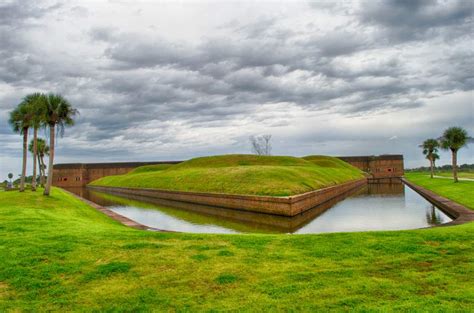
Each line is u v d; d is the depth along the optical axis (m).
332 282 7.48
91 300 6.94
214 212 31.80
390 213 27.53
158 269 8.70
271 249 10.41
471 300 6.32
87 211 26.72
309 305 6.32
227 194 33.88
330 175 54.66
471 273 7.91
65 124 34.56
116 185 77.62
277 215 27.05
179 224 24.20
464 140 49.44
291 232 20.08
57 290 7.48
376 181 98.69
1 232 13.30
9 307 6.71
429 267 8.42
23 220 16.45
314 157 112.81
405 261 8.92
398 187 66.38
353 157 129.50
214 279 7.89
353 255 9.55
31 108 38.19
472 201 26.39
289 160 77.62
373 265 8.66
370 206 33.06
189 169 67.88
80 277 8.23
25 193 37.19
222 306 6.43
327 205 34.75
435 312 5.85
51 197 32.69
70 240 11.83
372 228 20.70
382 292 6.86
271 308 6.26
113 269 8.70
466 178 64.12
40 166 69.69
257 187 34.44
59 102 33.03
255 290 7.16
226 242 11.50
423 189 47.78
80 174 120.50
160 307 6.50
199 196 39.44
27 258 9.65
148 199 51.47
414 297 6.56
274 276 7.98
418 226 21.06
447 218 24.02
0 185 76.56
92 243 11.41
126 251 10.38
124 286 7.62
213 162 78.12
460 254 9.47
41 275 8.39
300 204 28.23
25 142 41.00
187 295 7.02
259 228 21.84
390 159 125.75
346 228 21.00
